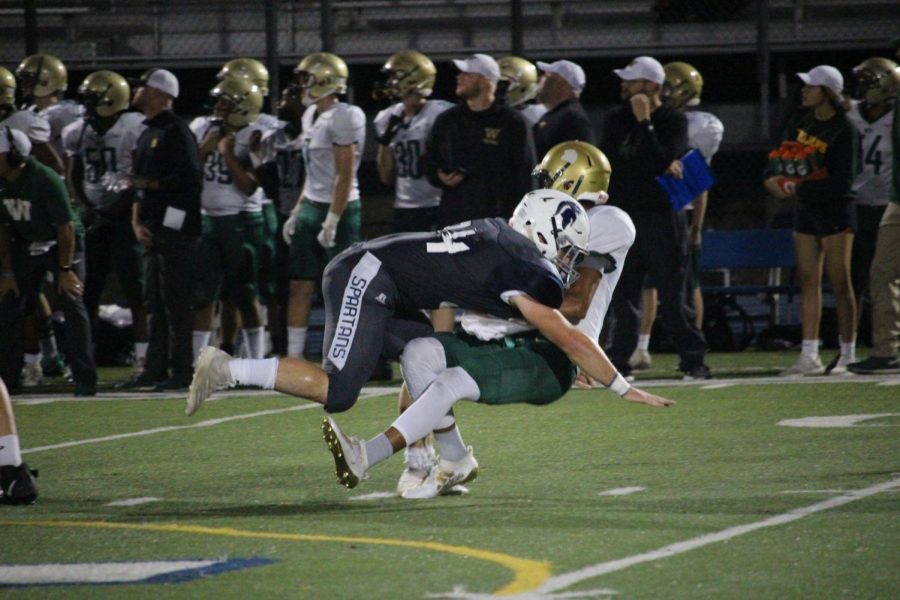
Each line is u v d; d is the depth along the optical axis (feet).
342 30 177.78
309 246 105.40
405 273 55.26
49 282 121.19
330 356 55.26
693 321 107.04
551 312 54.03
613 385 53.78
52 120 120.67
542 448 70.69
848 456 65.46
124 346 132.05
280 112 111.04
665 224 100.17
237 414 87.71
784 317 151.53
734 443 70.69
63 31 180.34
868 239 113.09
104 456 71.00
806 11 173.47
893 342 102.47
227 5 171.12
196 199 101.35
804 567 42.96
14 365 101.60
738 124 156.35
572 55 158.61
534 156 100.01
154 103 100.94
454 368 55.26
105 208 111.04
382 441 53.72
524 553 45.52
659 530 49.06
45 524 52.21
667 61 163.94
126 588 41.39
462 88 98.63
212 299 107.55
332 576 42.55
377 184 157.07
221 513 54.29
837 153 102.63
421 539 48.21
